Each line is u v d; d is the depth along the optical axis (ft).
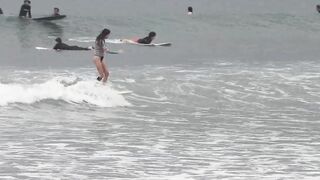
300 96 245.24
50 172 118.01
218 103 230.48
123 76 274.57
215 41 523.29
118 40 500.74
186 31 597.11
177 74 286.66
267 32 610.65
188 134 168.04
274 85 261.24
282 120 198.39
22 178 112.47
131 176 116.26
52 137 156.97
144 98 233.76
